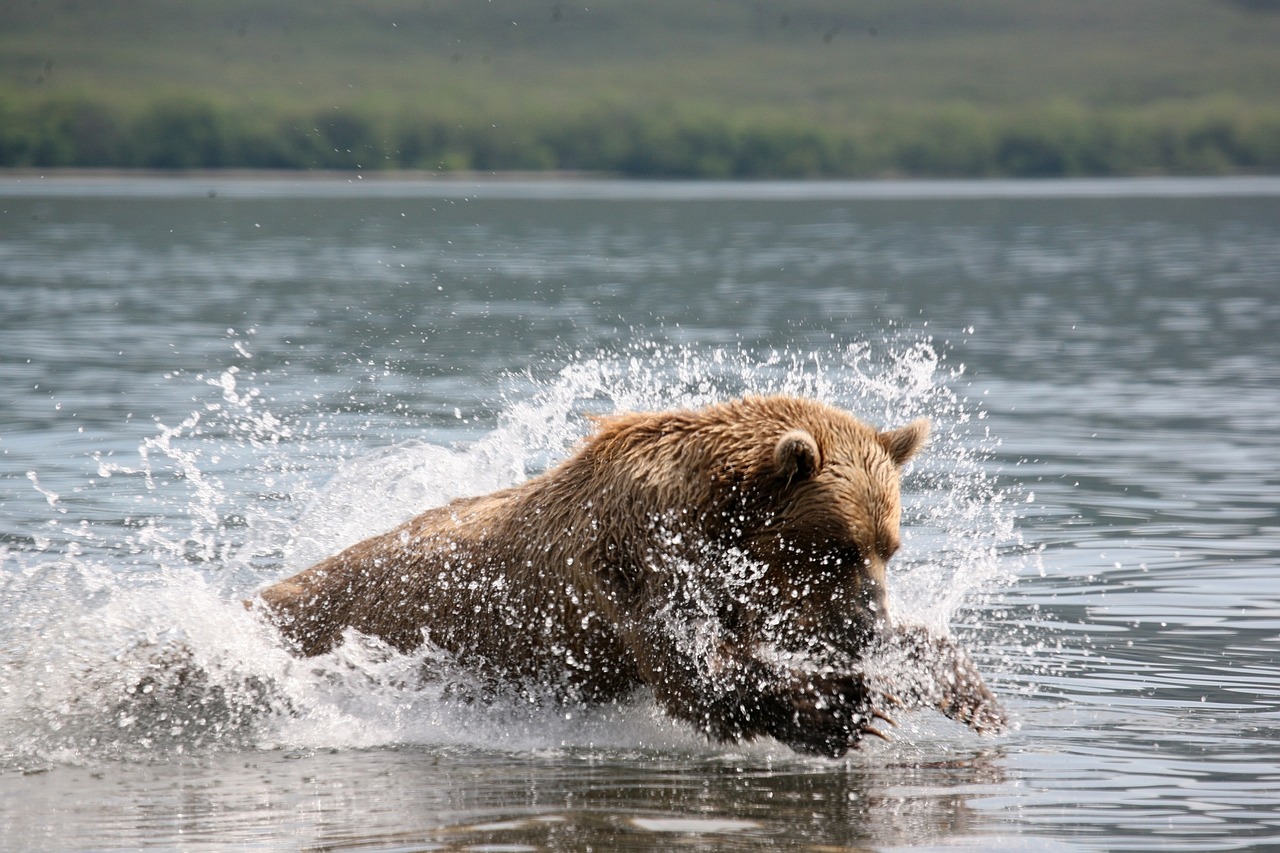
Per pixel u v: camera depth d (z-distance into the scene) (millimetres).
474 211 89688
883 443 11164
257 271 50375
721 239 66625
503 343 31469
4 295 41250
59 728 11172
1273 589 14055
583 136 150750
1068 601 13820
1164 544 15766
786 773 9969
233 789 9672
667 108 158625
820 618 10484
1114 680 11711
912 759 10250
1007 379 27453
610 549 10969
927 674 10797
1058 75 185500
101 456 19625
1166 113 161625
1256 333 33969
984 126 155875
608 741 11031
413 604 11734
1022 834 8539
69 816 9109
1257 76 180750
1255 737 10336
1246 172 154375
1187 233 69125
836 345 31094
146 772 10133
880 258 56219
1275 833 8492
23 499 17172
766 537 10602
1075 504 17656
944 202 101812
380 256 57219
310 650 11930
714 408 11031
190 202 94750
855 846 8359
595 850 8312
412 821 8875
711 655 10562
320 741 10992
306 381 26359
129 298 40844
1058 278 47906
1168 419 23375
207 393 24891
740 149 151750
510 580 11391
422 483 16516
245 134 138875
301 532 15117
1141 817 8805
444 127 147625
